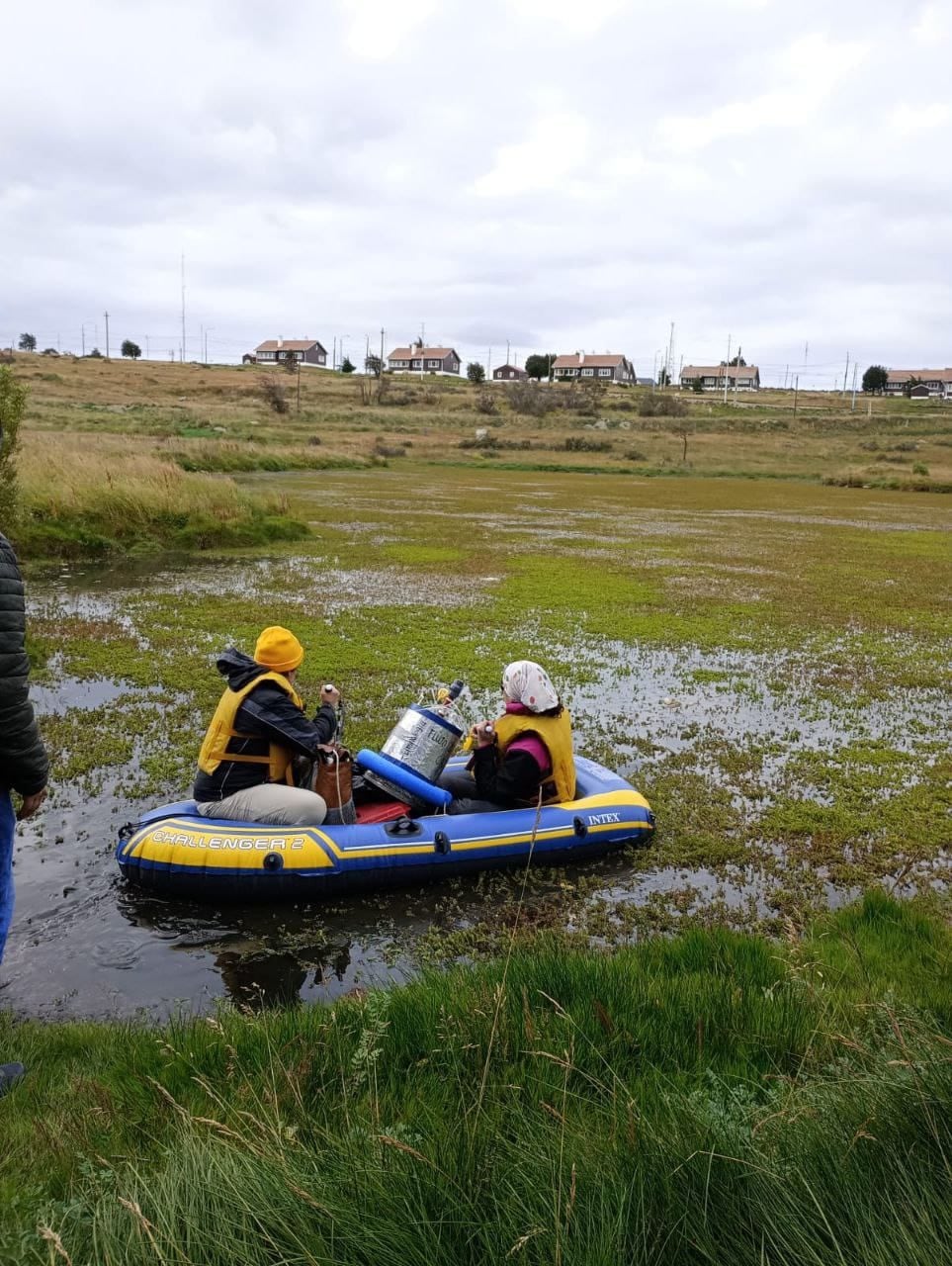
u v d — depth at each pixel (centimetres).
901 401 13688
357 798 626
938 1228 203
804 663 1196
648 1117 266
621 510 3319
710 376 15412
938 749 879
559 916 546
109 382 9412
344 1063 310
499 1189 227
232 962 491
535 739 609
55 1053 359
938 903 554
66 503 1923
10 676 316
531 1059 312
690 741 876
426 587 1633
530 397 9725
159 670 1022
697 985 375
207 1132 259
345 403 9588
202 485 2256
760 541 2533
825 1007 353
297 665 580
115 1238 206
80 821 644
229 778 570
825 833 673
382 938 520
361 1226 209
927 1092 250
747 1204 216
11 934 506
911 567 2089
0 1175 254
